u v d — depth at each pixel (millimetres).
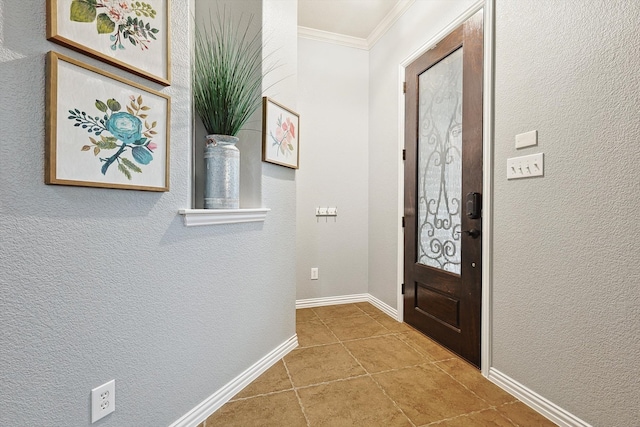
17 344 815
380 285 2920
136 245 1099
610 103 1139
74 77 901
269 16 1783
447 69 2084
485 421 1369
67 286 912
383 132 2863
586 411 1228
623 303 1109
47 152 849
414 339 2229
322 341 2195
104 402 1009
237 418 1387
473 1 1796
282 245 1950
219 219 1430
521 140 1492
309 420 1379
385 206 2828
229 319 1532
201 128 1634
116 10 1016
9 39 783
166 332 1214
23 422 831
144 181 1103
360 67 3109
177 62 1254
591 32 1196
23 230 817
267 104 1711
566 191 1293
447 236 2092
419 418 1392
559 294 1326
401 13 2549
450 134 2059
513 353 1555
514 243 1541
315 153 2977
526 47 1465
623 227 1106
